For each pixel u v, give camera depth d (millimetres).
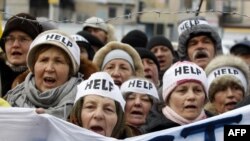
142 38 11750
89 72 7930
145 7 25828
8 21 8734
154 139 6457
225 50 15898
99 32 12094
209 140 6484
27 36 8617
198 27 9562
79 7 29438
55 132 6473
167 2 25656
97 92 6883
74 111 6922
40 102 7348
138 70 8961
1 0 13234
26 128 6473
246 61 10711
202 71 7559
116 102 6953
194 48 9562
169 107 7504
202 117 7418
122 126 7000
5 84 8453
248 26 24141
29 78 7598
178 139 6480
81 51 9828
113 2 28688
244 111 6488
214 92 8180
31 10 25734
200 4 10062
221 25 24016
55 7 19594
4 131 6461
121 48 8945
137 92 7988
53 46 7469
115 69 8805
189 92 7391
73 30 18984
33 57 7551
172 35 23500
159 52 10961
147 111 7988
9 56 8617
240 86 8164
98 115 6793
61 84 7465
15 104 7465
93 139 6430
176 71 7512
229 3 24453
